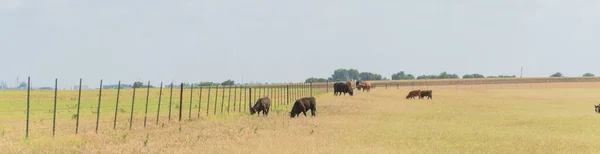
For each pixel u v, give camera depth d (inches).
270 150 757.9
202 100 2293.3
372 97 2878.9
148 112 1551.4
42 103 1974.7
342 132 1008.2
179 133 949.8
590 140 910.4
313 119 1320.1
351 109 1760.6
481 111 1701.5
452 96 3093.0
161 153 722.8
